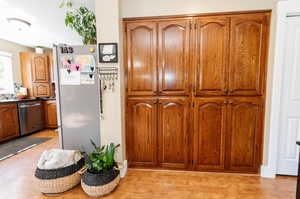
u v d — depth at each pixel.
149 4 2.00
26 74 4.36
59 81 2.05
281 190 1.78
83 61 2.00
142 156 2.22
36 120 4.10
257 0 1.84
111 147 1.85
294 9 1.77
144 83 2.11
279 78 1.87
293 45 1.88
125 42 2.08
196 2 1.94
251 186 1.85
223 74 1.98
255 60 1.92
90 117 2.07
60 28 3.24
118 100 2.02
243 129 2.02
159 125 2.15
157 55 2.06
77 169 1.82
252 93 1.96
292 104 1.95
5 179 2.01
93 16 2.26
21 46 4.45
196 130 2.09
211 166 2.11
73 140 2.12
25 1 2.24
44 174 1.67
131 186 1.88
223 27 1.93
